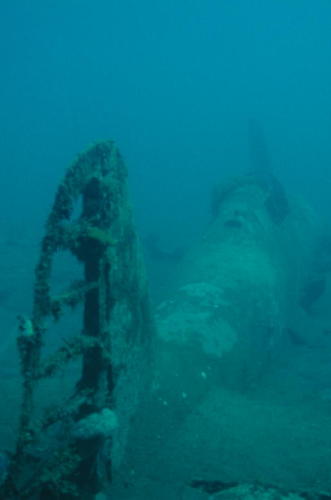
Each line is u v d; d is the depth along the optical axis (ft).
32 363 12.11
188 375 21.09
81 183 13.74
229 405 20.18
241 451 16.38
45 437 15.78
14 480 11.82
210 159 179.22
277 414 19.76
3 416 18.07
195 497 13.62
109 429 12.67
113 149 15.76
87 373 13.84
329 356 30.50
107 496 13.71
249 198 39.19
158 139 278.26
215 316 25.36
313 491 13.60
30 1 634.84
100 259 13.35
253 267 30.55
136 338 16.89
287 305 34.24
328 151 154.71
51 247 12.91
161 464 15.47
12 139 385.50
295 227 44.42
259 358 27.14
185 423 18.21
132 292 16.29
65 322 36.47
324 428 18.47
